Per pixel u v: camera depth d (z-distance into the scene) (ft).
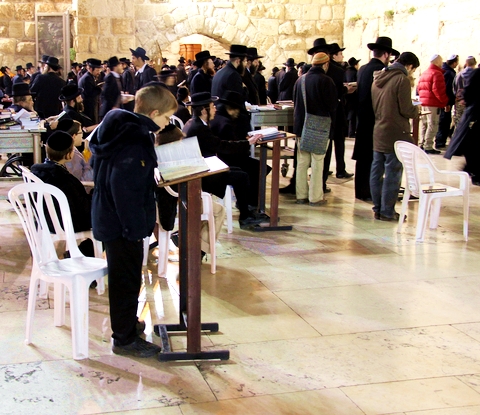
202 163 10.30
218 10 51.39
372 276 15.23
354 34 50.06
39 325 12.23
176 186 14.51
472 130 25.70
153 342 11.60
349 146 37.17
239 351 11.23
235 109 18.12
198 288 10.66
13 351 11.11
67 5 53.72
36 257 11.14
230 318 12.67
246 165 19.95
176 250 17.39
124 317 10.87
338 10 52.08
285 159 26.71
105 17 49.39
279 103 25.90
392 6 43.39
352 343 11.59
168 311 13.08
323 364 10.77
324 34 52.31
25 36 53.42
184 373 10.41
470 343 11.64
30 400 9.51
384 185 20.31
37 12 52.85
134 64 40.45
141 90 10.62
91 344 11.43
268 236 18.66
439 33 37.83
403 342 11.64
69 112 21.38
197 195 10.26
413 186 18.38
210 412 9.25
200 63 27.17
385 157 20.29
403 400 9.62
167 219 14.62
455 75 33.73
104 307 13.20
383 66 21.79
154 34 51.21
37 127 18.39
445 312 13.08
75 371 10.43
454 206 22.62
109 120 10.17
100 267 11.23
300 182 22.81
